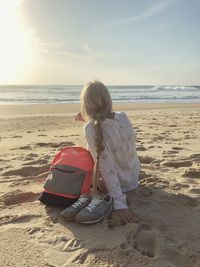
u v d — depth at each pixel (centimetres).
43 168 231
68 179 157
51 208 158
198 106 1120
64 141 367
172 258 124
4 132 469
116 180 154
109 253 122
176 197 171
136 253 123
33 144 349
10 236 135
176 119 644
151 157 261
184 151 296
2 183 204
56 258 121
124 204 151
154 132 438
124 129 161
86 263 118
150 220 148
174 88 3191
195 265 121
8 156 285
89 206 144
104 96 157
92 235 134
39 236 135
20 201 173
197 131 450
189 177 212
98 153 151
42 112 859
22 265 117
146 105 1147
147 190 177
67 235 134
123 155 163
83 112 162
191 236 137
